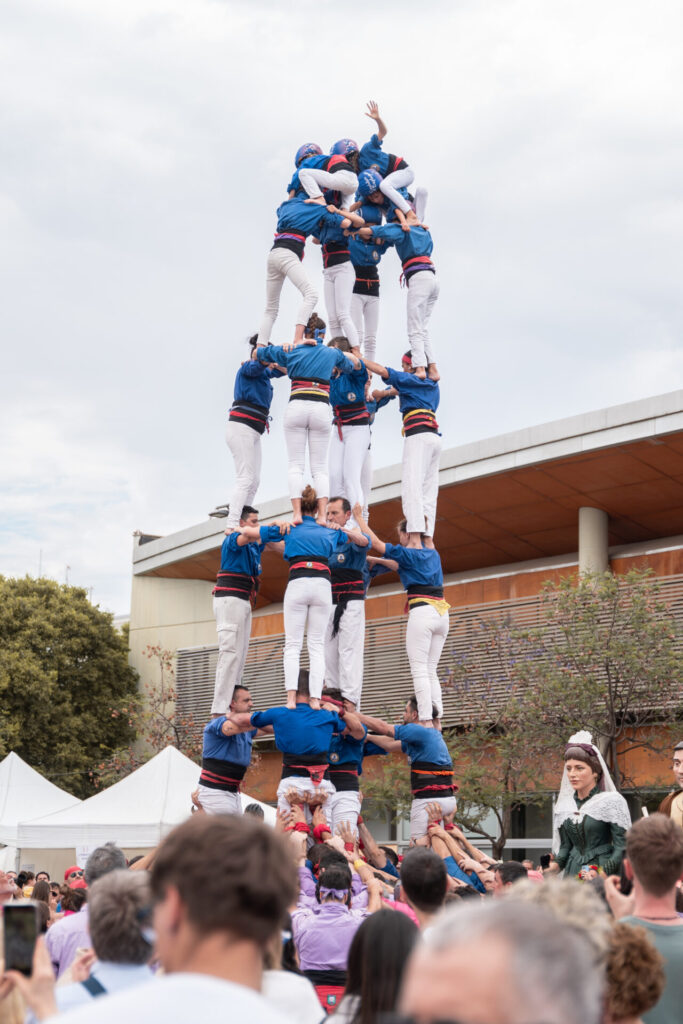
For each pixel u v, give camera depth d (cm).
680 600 2548
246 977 224
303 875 737
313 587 1127
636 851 407
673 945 394
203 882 223
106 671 3803
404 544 1288
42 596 3844
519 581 3025
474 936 152
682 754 694
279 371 1291
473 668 2678
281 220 1247
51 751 3638
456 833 1094
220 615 1270
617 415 2609
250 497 1313
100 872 540
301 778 1127
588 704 2298
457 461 2886
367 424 1301
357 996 369
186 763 1809
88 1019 198
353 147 1283
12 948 274
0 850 1889
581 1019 149
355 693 1242
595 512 2938
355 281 1354
